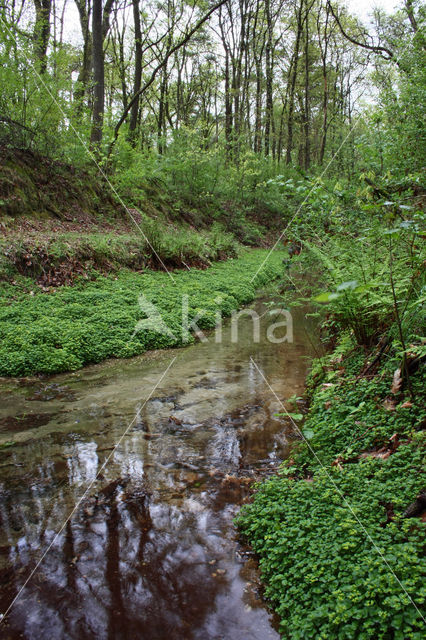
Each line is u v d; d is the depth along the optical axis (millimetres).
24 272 8930
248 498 3582
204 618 2496
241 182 23719
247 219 23938
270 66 32312
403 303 4188
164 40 27766
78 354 7031
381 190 4801
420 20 7930
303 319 10367
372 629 2105
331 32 26297
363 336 5219
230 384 6152
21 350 6707
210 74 37438
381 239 4418
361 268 4590
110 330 7902
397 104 7367
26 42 11297
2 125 11828
